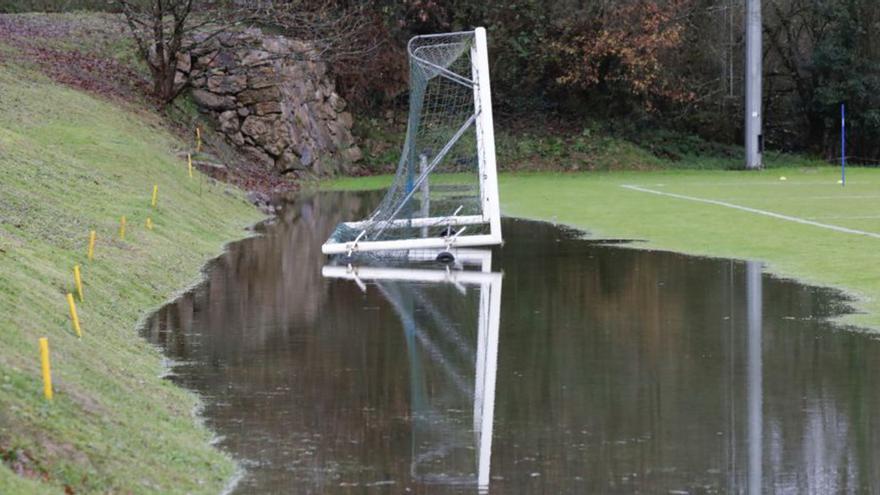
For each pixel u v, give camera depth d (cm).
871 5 5122
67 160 2525
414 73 2589
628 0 4941
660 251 2402
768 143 5425
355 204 3478
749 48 4634
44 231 1855
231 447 1117
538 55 5078
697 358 1455
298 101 4244
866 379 1331
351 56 4494
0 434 894
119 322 1589
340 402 1281
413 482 1022
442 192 2909
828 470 1038
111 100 3544
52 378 1049
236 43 4028
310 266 2255
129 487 911
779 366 1402
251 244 2567
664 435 1147
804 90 5322
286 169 4081
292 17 4106
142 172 2762
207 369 1423
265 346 1550
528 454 1099
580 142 4947
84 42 4081
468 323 1708
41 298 1393
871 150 5291
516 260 2328
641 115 5131
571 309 1800
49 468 882
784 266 2144
